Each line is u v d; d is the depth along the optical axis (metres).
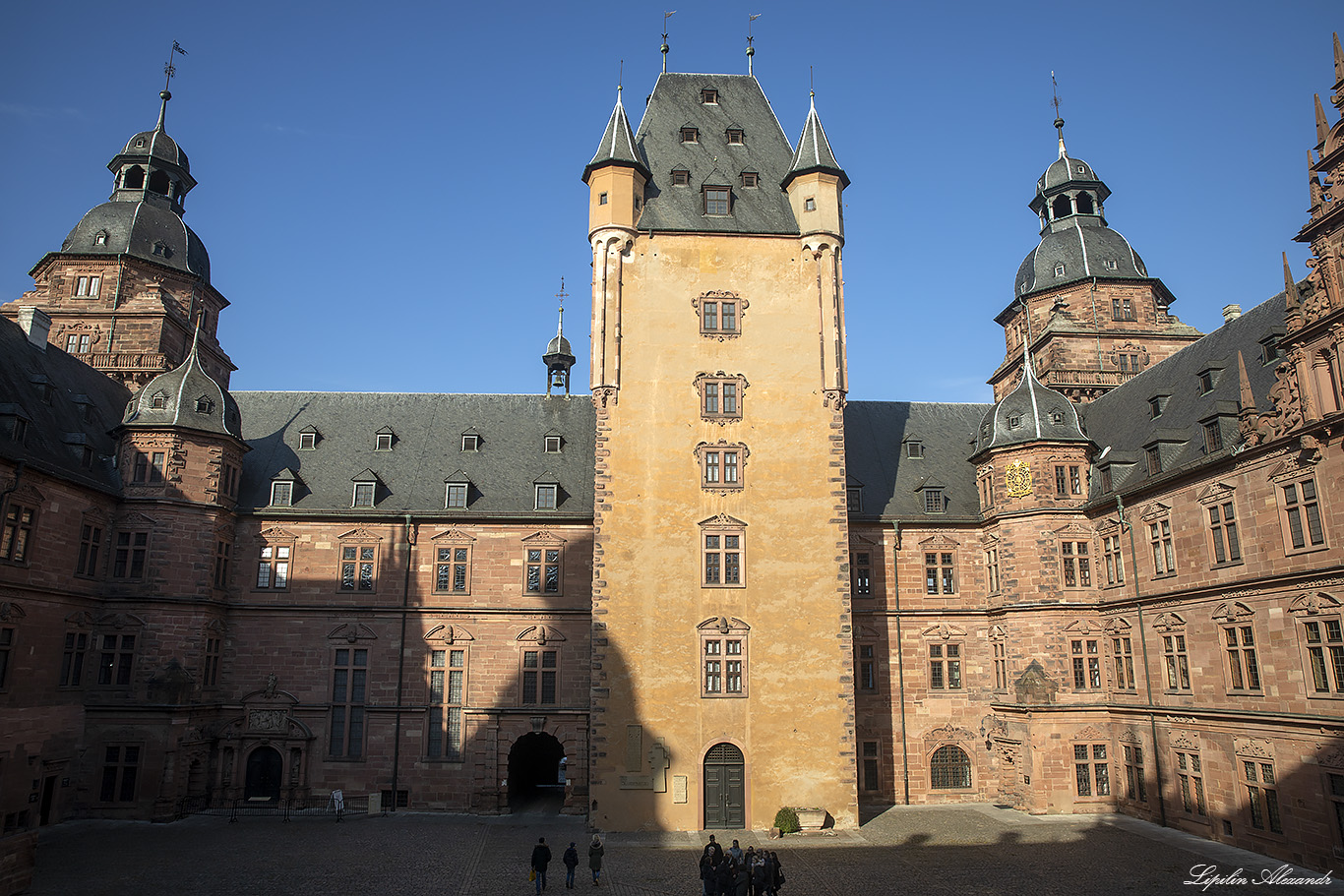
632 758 37.19
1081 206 57.59
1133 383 46.84
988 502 44.88
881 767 44.00
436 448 49.00
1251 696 31.34
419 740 42.78
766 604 38.84
